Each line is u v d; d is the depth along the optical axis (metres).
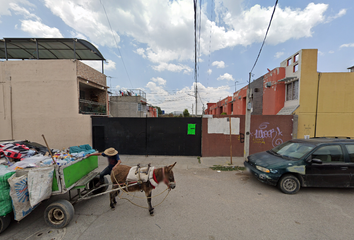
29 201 2.95
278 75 11.84
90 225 3.31
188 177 6.02
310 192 4.77
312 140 5.39
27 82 9.36
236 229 3.13
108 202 4.25
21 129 9.46
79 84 10.41
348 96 9.38
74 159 3.79
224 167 7.11
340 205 4.04
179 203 4.15
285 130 8.76
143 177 3.54
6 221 3.00
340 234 2.98
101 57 11.88
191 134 8.81
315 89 9.49
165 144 8.93
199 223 3.33
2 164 3.44
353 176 4.59
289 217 3.52
